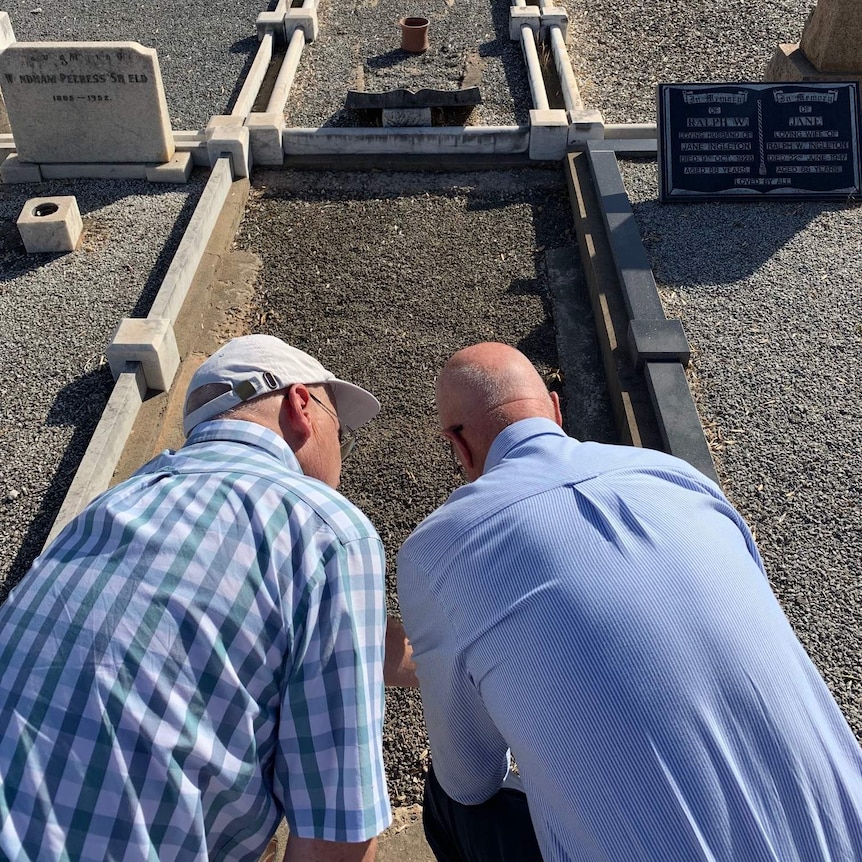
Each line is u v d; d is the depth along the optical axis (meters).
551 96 7.39
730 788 1.39
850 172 5.81
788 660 1.51
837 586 3.51
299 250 5.92
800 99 5.78
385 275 5.66
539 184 6.51
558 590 1.54
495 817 2.01
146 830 1.40
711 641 1.47
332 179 6.66
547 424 1.89
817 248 5.43
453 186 6.52
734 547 1.64
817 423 4.25
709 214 5.79
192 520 1.57
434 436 4.52
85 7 9.11
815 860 1.38
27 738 1.40
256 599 1.52
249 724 1.50
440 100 6.68
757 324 4.86
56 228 5.71
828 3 6.27
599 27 8.50
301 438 1.88
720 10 8.63
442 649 1.70
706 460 3.89
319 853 1.55
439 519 1.77
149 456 4.43
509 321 5.28
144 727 1.41
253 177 6.67
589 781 1.44
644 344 4.45
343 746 1.54
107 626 1.46
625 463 1.76
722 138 5.82
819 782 1.43
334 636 1.56
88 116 6.31
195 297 5.39
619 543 1.57
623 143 6.49
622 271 5.05
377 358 5.02
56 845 1.36
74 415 4.61
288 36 8.30
